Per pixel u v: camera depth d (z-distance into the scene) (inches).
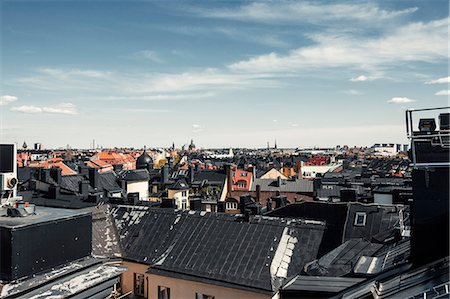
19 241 505.7
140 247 1146.7
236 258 987.3
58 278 537.0
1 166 695.7
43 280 517.7
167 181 3447.3
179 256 1047.0
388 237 855.1
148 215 1246.9
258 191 3159.5
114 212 1309.1
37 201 1801.2
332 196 2242.9
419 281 420.5
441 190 511.8
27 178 2449.6
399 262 550.9
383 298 415.5
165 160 6461.6
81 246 598.2
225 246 1032.2
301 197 3115.2
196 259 1021.8
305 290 558.3
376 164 5462.6
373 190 1838.1
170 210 1239.5
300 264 949.8
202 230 1110.4
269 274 915.4
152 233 1178.0
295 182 3284.9
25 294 490.9
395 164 4980.3
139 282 1104.2
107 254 1119.0
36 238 527.8
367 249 786.8
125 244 1172.5
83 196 1950.1
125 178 2800.2
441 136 538.0
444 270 419.5
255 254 984.3
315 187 2726.4
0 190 683.4
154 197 3075.8
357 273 596.4
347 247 818.2
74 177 2353.6
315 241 996.6
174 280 1002.7
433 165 518.9
